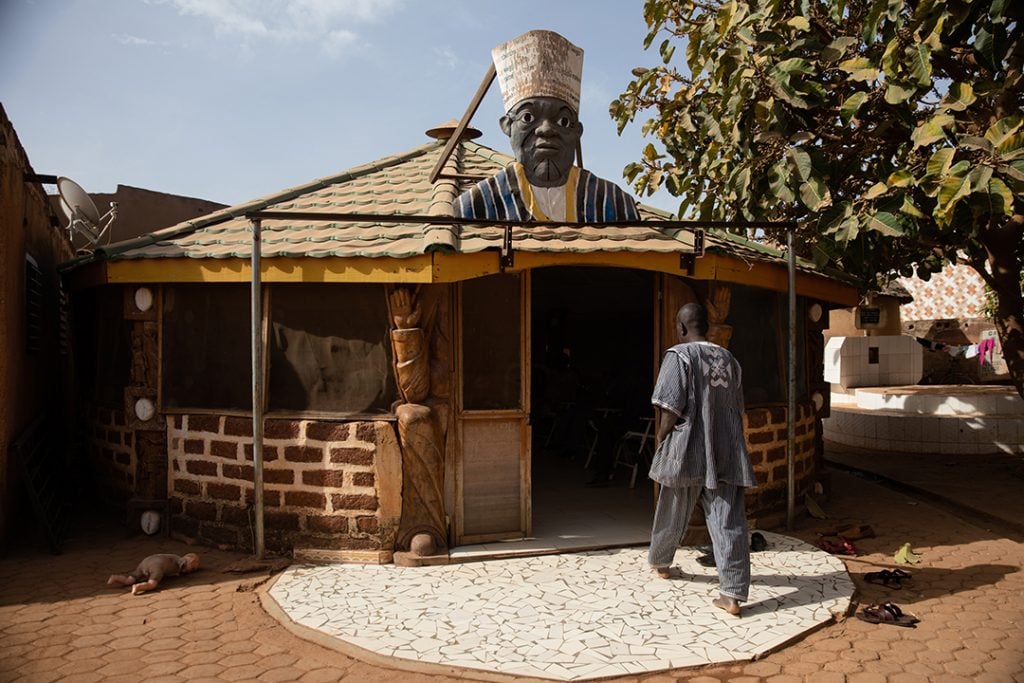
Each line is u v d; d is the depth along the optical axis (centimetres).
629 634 459
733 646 442
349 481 597
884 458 1141
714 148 785
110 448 739
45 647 450
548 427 1171
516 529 638
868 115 802
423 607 501
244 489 625
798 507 745
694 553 612
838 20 684
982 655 438
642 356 1219
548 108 634
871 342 1552
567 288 1097
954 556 629
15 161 662
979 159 588
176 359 664
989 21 622
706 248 616
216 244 650
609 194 662
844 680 408
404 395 593
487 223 560
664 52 877
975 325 1770
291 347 618
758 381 721
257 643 456
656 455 523
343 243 607
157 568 554
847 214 668
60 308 959
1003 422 1154
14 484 656
